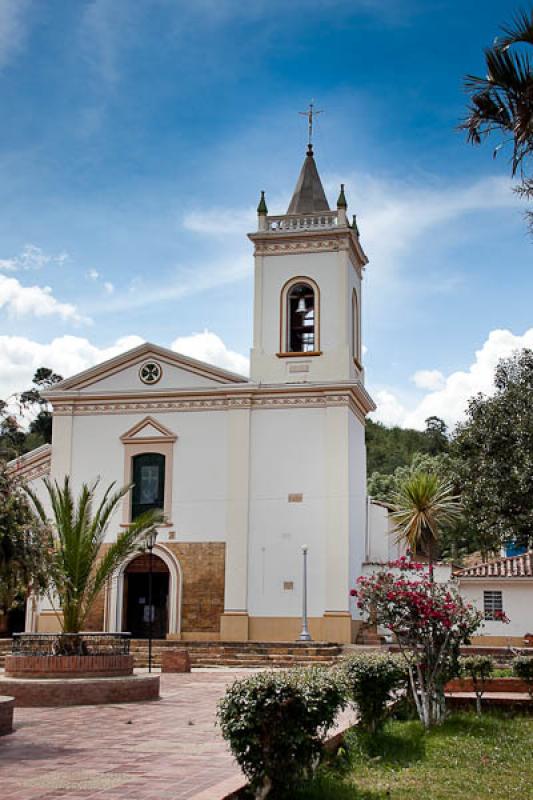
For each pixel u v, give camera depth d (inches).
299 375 1261.1
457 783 387.2
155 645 1137.4
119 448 1279.5
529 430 700.0
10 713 514.0
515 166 494.9
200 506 1232.2
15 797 328.5
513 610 1296.8
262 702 323.9
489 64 486.3
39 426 2481.5
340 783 377.4
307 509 1202.6
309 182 1379.2
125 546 812.0
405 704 578.6
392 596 530.6
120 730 525.0
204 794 317.1
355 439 1285.7
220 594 1202.0
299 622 1170.6
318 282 1290.6
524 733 517.7
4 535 550.0
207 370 1267.2
